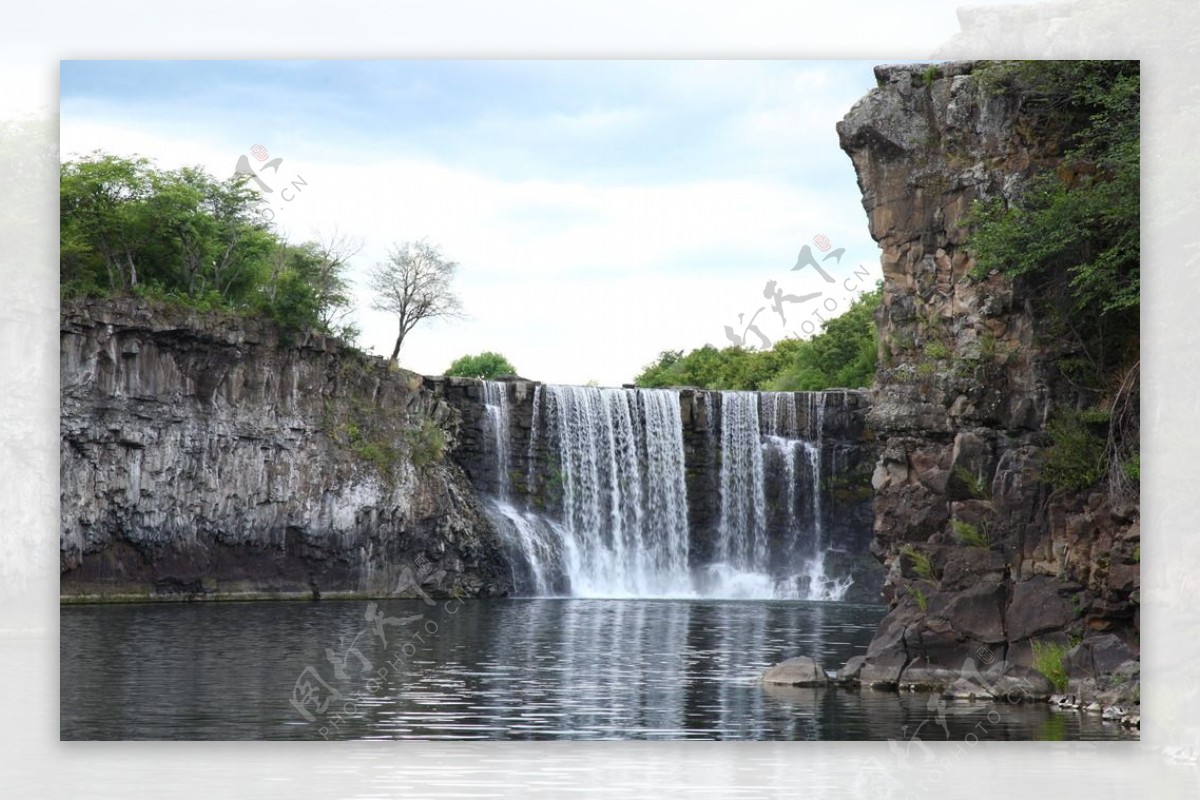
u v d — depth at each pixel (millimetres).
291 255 77062
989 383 34906
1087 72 34594
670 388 87312
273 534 72500
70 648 44844
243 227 76062
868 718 28938
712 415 86688
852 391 86812
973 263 35625
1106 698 29594
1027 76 35188
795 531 86312
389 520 76250
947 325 36344
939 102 36656
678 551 85562
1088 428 33750
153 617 57688
